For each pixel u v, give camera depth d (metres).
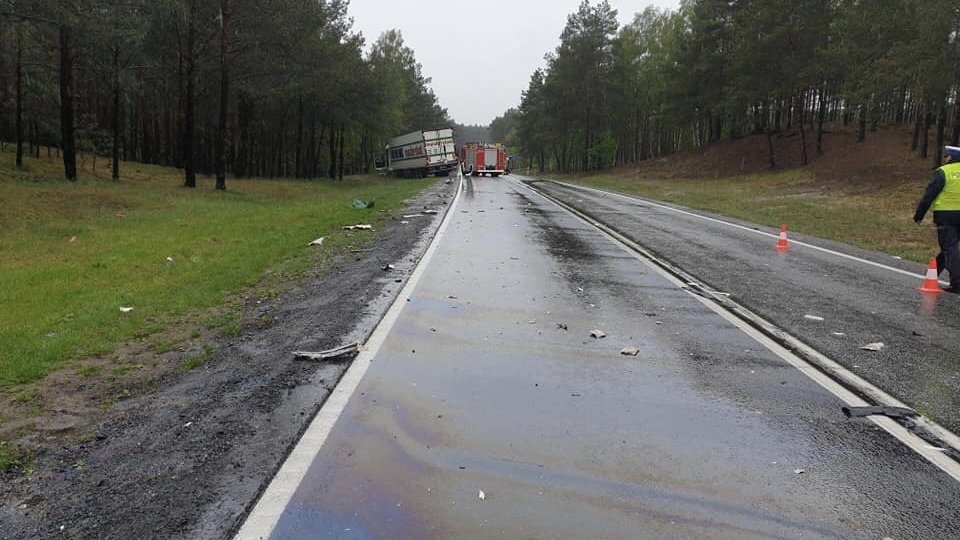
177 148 43.19
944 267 8.70
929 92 28.09
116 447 3.59
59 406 4.23
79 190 20.70
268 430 3.79
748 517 2.98
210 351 5.43
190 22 26.97
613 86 59.56
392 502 3.03
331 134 51.22
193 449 3.54
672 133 71.31
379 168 70.94
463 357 5.26
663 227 15.66
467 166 58.03
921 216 8.73
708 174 45.41
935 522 2.98
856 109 45.69
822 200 26.06
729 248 12.24
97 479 3.23
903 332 6.32
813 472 3.44
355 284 8.05
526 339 5.84
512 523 2.88
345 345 5.43
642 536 2.80
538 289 8.06
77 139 31.75
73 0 18.84
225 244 11.85
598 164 65.81
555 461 3.49
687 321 6.64
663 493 3.18
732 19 47.28
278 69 31.47
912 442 3.83
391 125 63.56
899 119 48.56
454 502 3.05
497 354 5.37
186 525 2.82
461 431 3.84
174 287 8.12
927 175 27.84
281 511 2.93
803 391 4.66
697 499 3.13
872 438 3.88
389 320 6.31
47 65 27.86
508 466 3.42
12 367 4.93
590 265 9.97
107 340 5.79
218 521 2.85
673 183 41.81
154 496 3.06
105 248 11.34
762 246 12.63
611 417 4.11
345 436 3.72
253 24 27.75
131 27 21.05
